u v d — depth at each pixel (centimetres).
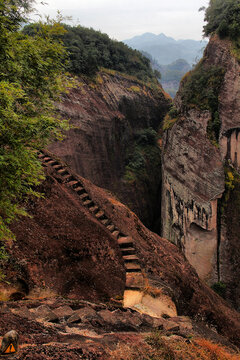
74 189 1509
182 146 3300
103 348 543
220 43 3200
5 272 850
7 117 493
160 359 584
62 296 943
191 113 3234
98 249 1231
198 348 772
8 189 569
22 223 1016
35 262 948
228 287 2914
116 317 793
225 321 1598
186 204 3247
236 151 2975
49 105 690
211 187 2995
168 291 1282
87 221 1299
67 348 480
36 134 568
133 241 1475
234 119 2967
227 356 821
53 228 1109
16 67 581
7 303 679
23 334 502
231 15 3181
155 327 855
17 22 618
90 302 952
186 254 3216
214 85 3133
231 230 2933
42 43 665
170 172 3531
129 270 1300
